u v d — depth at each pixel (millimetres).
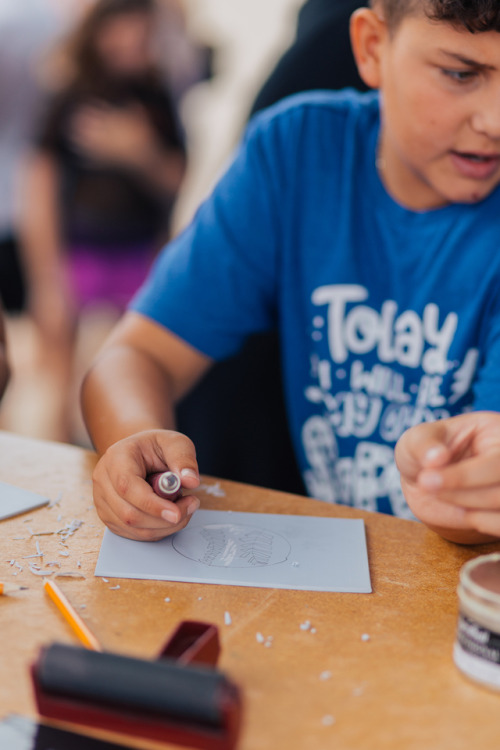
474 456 743
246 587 680
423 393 1127
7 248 3141
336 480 1230
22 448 971
